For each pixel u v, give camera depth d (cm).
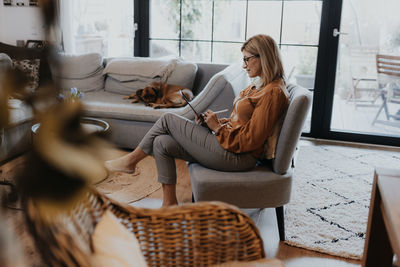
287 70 419
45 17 34
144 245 119
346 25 393
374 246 173
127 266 86
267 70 208
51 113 36
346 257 207
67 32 442
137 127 338
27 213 49
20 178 38
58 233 63
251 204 208
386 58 393
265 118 201
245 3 417
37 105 36
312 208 258
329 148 390
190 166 227
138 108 336
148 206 256
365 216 249
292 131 198
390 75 397
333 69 403
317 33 402
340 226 236
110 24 452
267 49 209
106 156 39
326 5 391
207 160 215
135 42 450
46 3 34
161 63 382
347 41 396
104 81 404
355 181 305
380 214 168
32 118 36
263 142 206
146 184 289
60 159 37
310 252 211
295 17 406
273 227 235
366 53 396
